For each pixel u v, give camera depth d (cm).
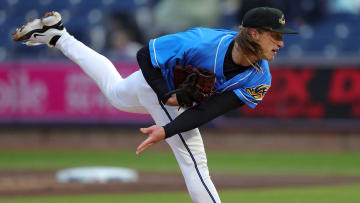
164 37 1748
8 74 5188
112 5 5897
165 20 5562
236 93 1742
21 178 3466
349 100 4572
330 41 5391
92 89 5034
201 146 1808
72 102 5084
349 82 4559
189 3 5506
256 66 1716
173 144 1788
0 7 6197
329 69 4609
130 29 5450
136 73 1855
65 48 1941
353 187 3098
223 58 1709
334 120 4622
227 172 3775
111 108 5031
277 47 1666
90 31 5753
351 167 3950
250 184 3281
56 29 1922
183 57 1728
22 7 6156
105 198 2728
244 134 4906
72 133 5175
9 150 5022
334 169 3866
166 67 1738
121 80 1898
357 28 5475
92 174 3366
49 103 5125
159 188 3112
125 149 4991
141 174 3684
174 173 3741
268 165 4078
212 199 1786
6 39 5894
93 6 5972
